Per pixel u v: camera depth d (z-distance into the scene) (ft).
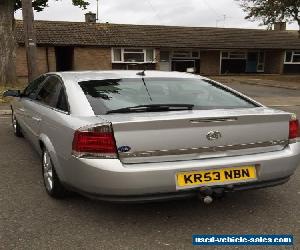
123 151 10.09
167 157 10.43
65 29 90.89
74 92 12.23
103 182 10.05
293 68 110.73
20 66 82.79
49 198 13.15
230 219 11.73
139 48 93.30
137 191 10.11
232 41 104.01
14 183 14.66
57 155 11.74
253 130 11.22
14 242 10.14
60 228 10.97
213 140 10.75
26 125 17.31
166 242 10.28
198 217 11.85
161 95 12.42
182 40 98.73
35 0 58.23
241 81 80.43
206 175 10.59
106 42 89.92
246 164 10.96
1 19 51.29
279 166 11.38
